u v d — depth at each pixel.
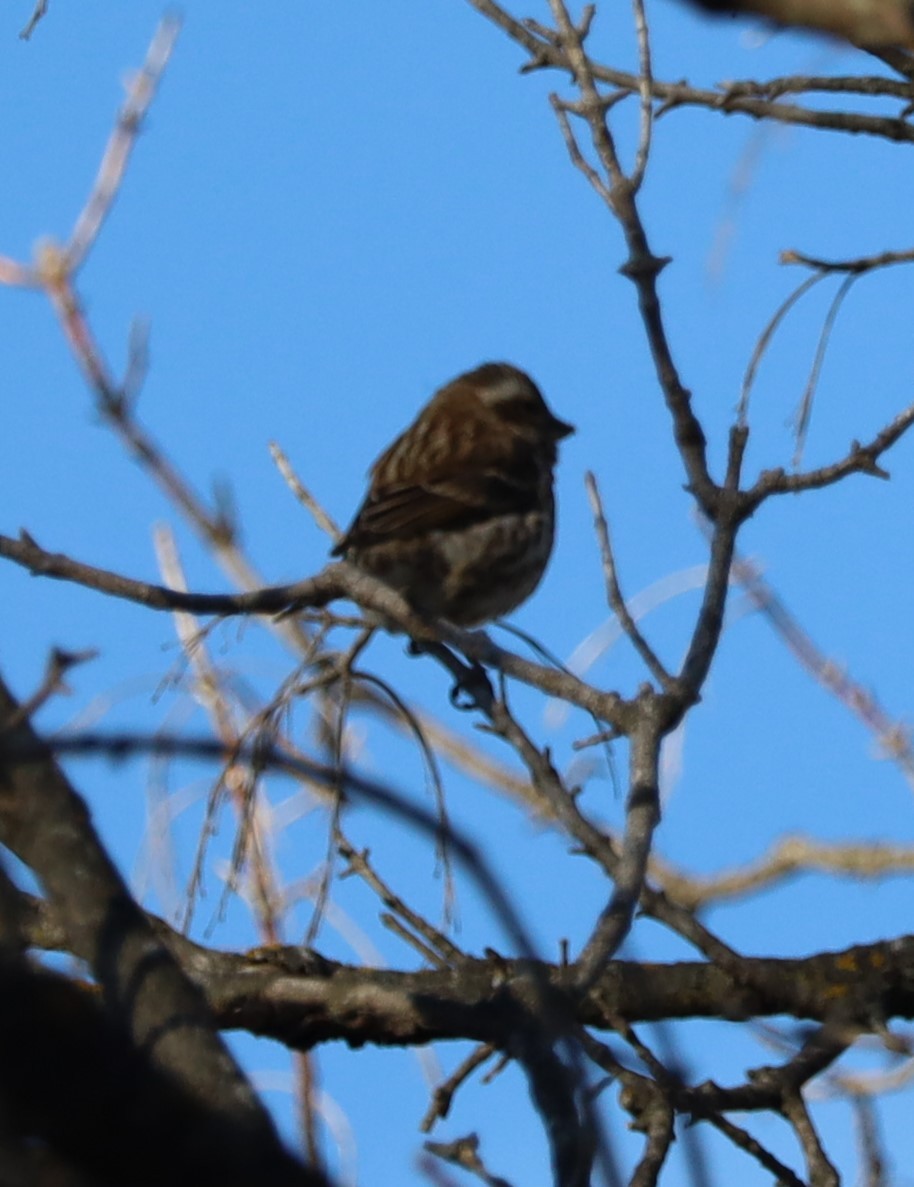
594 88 10.38
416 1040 10.87
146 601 9.56
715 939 9.86
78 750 5.80
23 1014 4.89
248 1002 10.85
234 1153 4.96
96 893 8.45
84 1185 4.87
